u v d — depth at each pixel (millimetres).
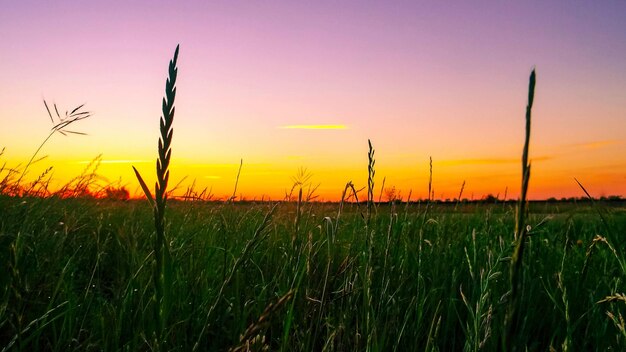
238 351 1142
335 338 2365
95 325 2436
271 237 3621
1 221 3152
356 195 2322
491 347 2004
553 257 3479
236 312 2322
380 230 3430
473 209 4477
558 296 2879
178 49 1085
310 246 2398
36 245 2854
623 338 2234
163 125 1108
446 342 2738
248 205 4367
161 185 1181
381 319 2352
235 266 1689
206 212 4598
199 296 2689
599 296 2807
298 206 2619
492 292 2451
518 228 704
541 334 2826
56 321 2525
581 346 2611
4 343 2260
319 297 2604
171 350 2049
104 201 5586
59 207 4320
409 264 3318
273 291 2844
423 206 3617
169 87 1094
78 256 3457
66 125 3789
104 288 3188
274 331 2525
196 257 3270
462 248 3578
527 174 689
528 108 672
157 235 1253
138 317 2332
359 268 2525
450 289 3104
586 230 4309
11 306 2305
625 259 2492
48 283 2596
